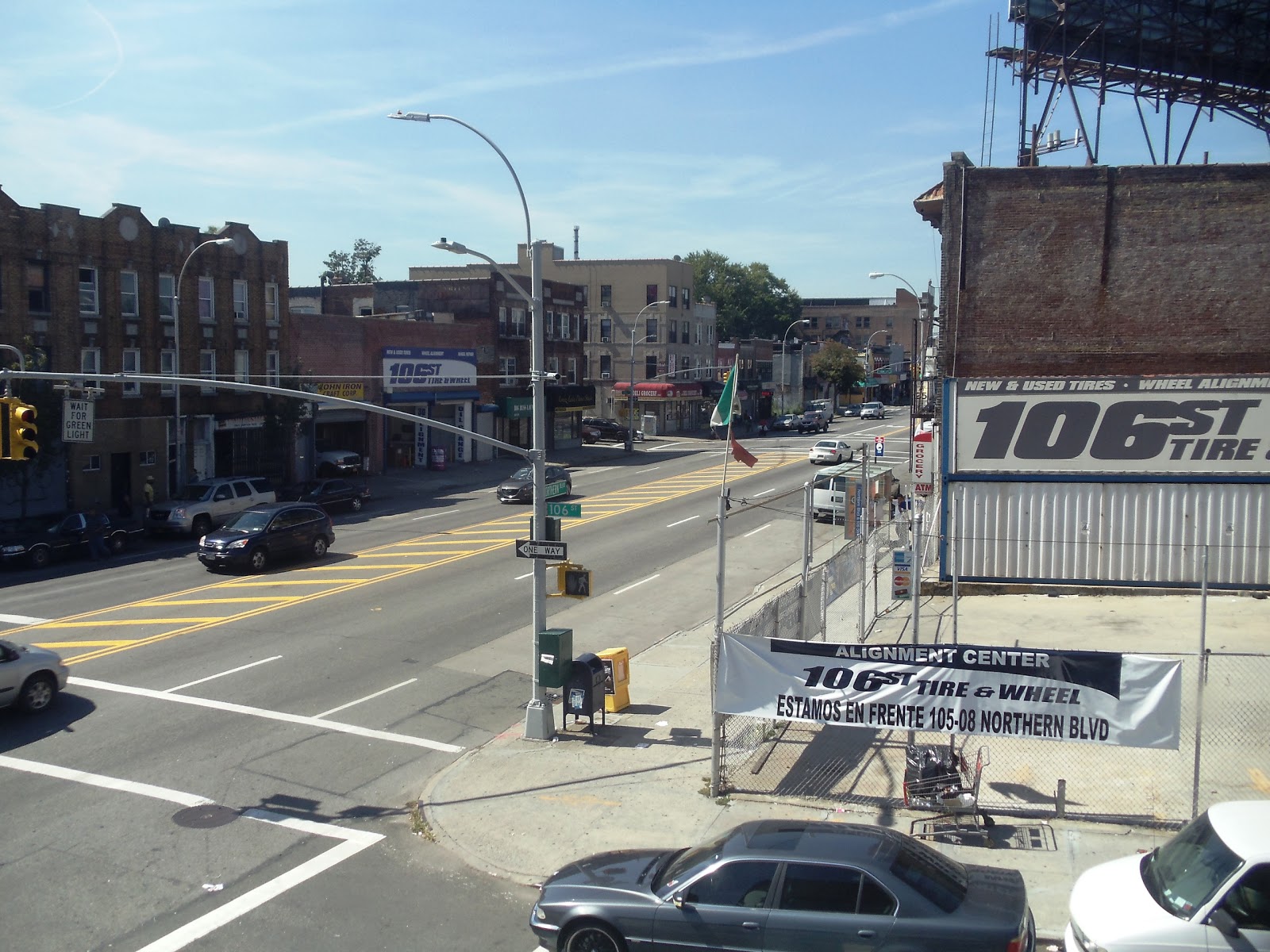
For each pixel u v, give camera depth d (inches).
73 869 447.5
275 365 1828.2
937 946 324.5
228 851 468.8
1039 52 1146.0
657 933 350.9
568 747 607.5
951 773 487.8
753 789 529.3
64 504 1473.9
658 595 1024.2
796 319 5718.5
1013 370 997.2
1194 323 958.4
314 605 954.7
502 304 2556.6
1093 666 463.2
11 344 1401.3
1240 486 898.1
